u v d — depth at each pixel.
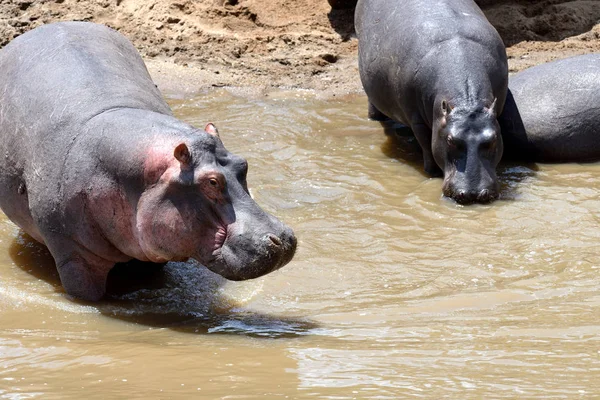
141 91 14.53
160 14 29.16
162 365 9.93
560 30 29.36
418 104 20.11
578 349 10.20
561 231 16.17
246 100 24.48
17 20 28.50
